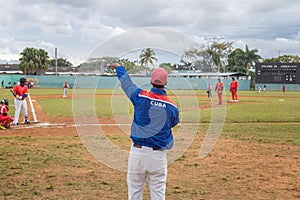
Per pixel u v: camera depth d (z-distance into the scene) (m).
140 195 4.26
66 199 5.35
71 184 6.08
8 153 8.38
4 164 7.32
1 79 61.59
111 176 6.62
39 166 7.22
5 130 12.20
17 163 7.43
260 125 14.18
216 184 6.27
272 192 5.86
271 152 8.98
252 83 65.81
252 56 80.75
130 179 4.21
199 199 5.48
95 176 6.60
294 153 8.90
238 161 7.99
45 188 5.84
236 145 9.81
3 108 12.47
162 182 4.19
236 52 81.38
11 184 6.02
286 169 7.34
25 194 5.53
